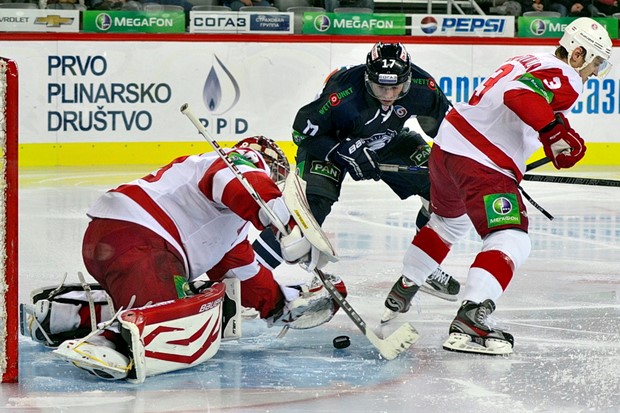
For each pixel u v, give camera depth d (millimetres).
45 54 27141
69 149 27438
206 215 10141
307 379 9695
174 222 10094
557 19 29031
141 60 27594
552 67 10812
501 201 10867
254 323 12234
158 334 9461
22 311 10797
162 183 10180
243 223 10586
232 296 10820
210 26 27906
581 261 16484
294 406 8781
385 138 14055
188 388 9305
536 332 11797
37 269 15242
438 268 13664
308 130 13742
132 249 9883
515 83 10734
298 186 9609
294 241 9539
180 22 27844
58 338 10641
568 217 21109
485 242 11008
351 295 13953
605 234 19109
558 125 10586
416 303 13570
